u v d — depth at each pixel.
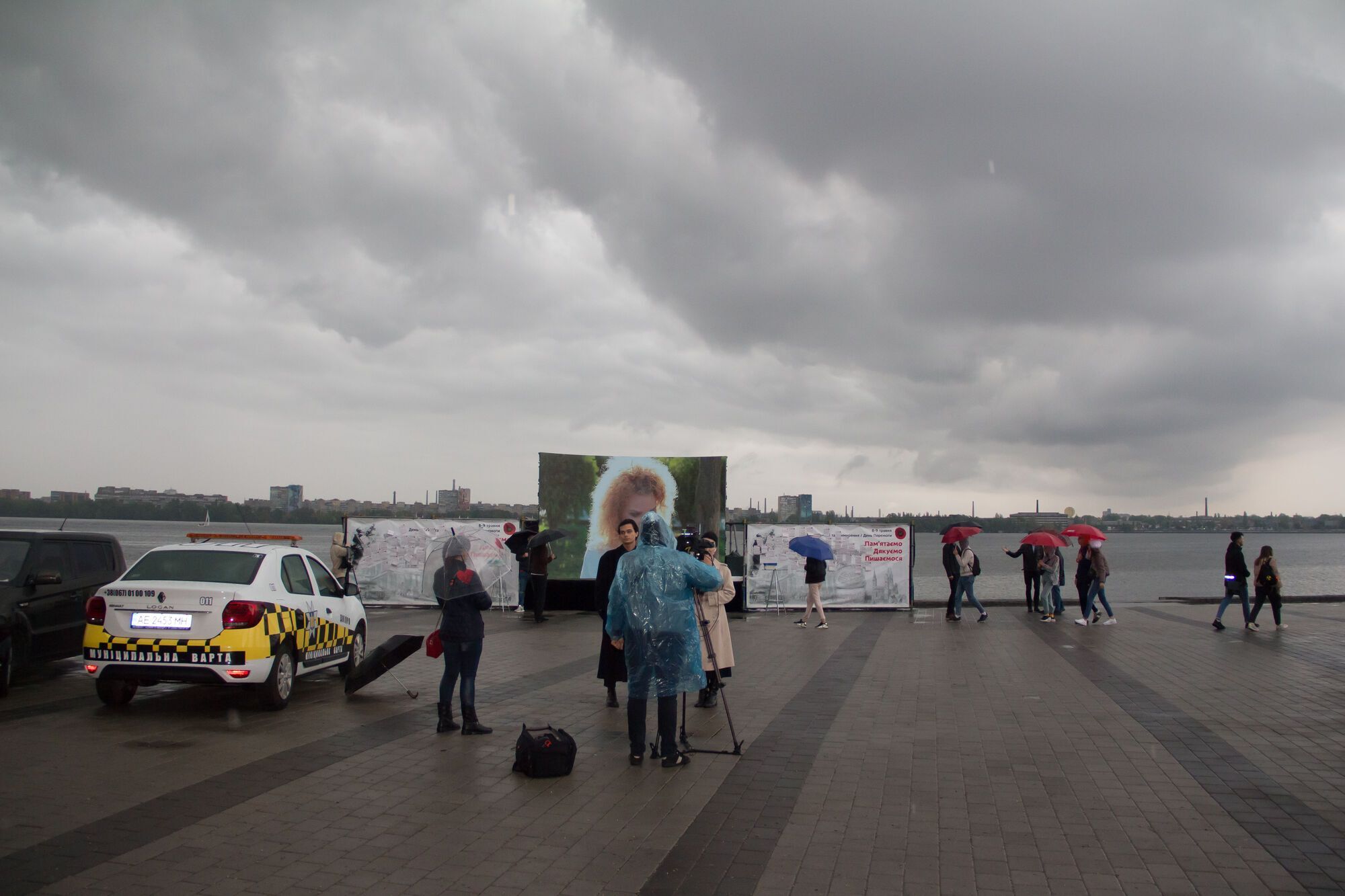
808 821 6.55
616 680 10.62
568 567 23.45
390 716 10.12
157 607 9.80
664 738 8.07
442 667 14.00
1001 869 5.61
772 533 24.19
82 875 5.29
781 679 13.11
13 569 11.87
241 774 7.56
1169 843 6.08
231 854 5.71
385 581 23.59
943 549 22.34
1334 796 7.20
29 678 12.68
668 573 8.16
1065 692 11.99
